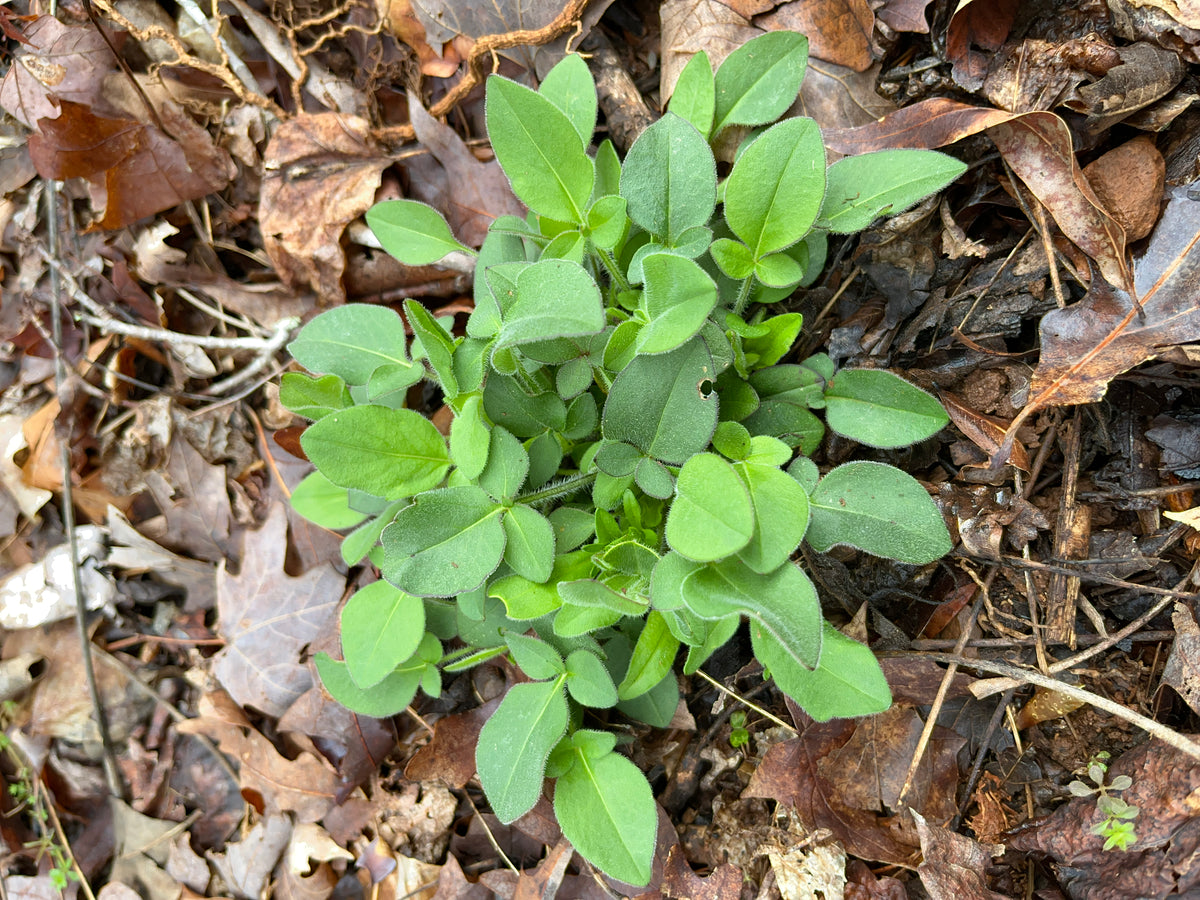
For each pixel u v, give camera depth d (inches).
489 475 12.5
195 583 17.7
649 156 12.4
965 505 13.6
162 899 16.9
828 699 11.8
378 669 13.6
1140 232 12.2
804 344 14.7
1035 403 12.4
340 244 16.0
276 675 16.4
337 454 12.3
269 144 16.2
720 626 12.5
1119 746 12.8
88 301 17.2
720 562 11.4
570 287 10.8
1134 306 12.1
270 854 16.2
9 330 17.6
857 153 13.4
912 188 11.9
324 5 16.2
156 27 15.9
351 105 16.5
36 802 17.7
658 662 12.5
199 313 17.7
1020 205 13.0
